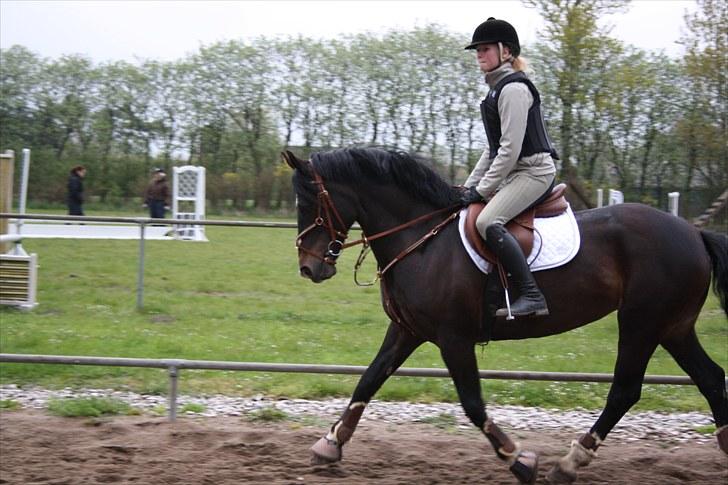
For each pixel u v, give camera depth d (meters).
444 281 5.16
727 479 5.48
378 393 7.73
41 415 6.80
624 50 20.78
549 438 6.53
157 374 8.26
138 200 40.12
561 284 5.22
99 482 5.13
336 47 38.97
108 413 6.86
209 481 5.20
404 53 37.53
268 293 14.62
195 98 40.69
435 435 6.51
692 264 5.31
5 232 13.19
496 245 5.05
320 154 5.37
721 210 17.61
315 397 7.74
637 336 5.35
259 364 6.50
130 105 40.66
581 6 19.30
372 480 5.33
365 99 38.56
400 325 5.48
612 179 28.53
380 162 5.31
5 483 5.07
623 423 7.09
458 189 5.45
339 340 10.15
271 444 5.95
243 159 40.91
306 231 5.33
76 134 40.97
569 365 8.89
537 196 5.21
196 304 12.95
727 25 18.83
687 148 25.31
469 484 5.29
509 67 5.27
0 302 11.84
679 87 28.36
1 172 12.97
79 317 11.32
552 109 21.67
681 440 6.56
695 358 5.60
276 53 40.06
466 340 5.20
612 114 23.27
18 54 40.44
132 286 14.80
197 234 24.89
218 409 7.19
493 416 7.20
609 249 5.33
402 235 5.35
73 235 24.47
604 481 5.42
